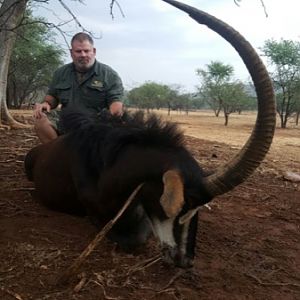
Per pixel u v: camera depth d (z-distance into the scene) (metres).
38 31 10.32
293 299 1.50
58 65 15.40
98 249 1.74
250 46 1.25
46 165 2.08
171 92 25.20
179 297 1.44
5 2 4.33
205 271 1.63
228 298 1.46
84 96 2.44
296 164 4.11
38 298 1.40
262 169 3.51
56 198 2.05
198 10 1.28
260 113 1.31
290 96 12.77
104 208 1.71
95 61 2.45
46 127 2.46
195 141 5.25
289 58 12.55
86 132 1.83
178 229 1.42
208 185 1.41
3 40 4.80
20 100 16.41
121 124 1.74
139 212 1.66
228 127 11.30
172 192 1.28
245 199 2.59
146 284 1.51
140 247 1.75
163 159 1.50
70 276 1.49
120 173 1.60
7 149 3.58
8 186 2.50
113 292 1.45
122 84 2.47
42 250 1.70
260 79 1.27
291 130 11.77
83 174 1.81
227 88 14.66
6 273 1.53
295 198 2.70
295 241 2.00
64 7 3.18
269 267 1.72
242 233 2.04
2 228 1.88
